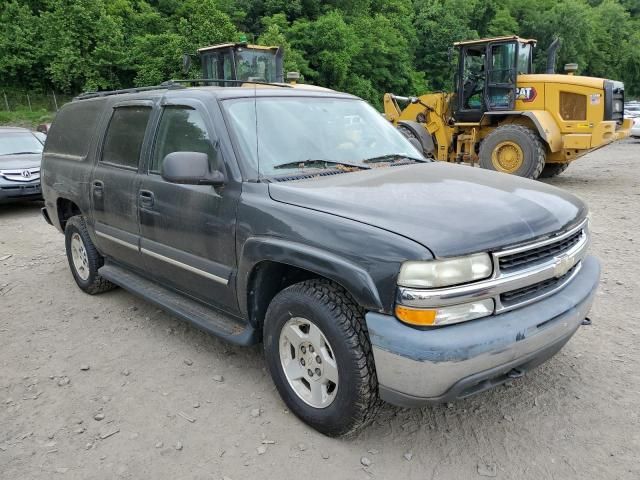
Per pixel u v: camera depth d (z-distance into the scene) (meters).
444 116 13.63
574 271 3.32
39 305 5.35
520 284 2.80
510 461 2.96
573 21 68.75
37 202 11.48
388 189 3.22
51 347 4.42
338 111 4.27
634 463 2.92
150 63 42.56
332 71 47.75
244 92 3.96
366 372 2.86
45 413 3.50
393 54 53.84
